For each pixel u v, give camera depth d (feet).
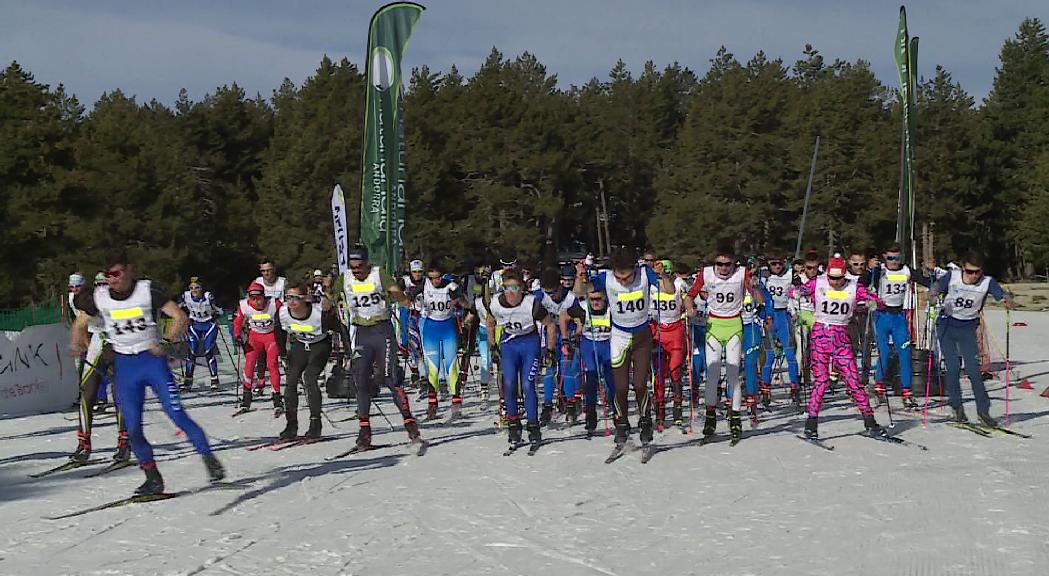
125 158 180.96
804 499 24.75
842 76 253.65
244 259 200.64
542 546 20.93
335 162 176.35
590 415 36.09
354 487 27.50
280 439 36.19
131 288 25.63
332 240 176.96
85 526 23.59
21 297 153.48
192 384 58.85
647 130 251.39
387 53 49.39
